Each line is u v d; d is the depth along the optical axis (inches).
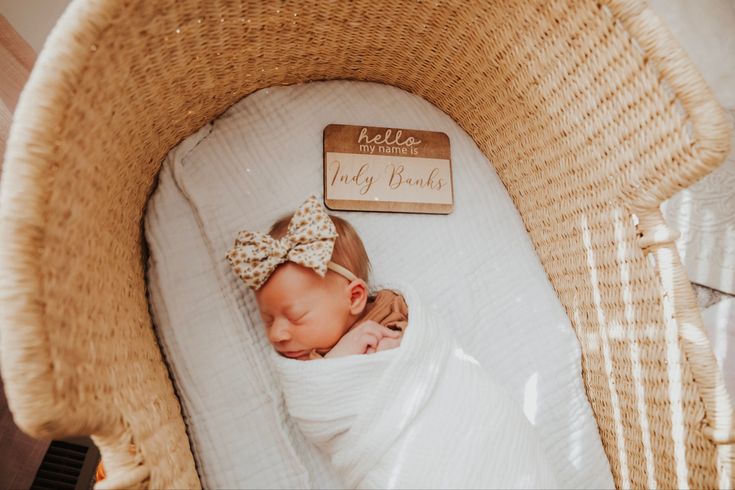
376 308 42.4
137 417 33.9
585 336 46.6
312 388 37.4
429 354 38.2
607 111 40.2
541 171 48.2
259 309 41.4
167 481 34.1
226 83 45.9
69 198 31.1
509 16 43.5
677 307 37.1
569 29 40.3
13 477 42.5
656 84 36.0
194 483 38.6
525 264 49.9
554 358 46.9
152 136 42.6
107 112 34.4
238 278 44.9
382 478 35.4
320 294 39.9
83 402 29.4
